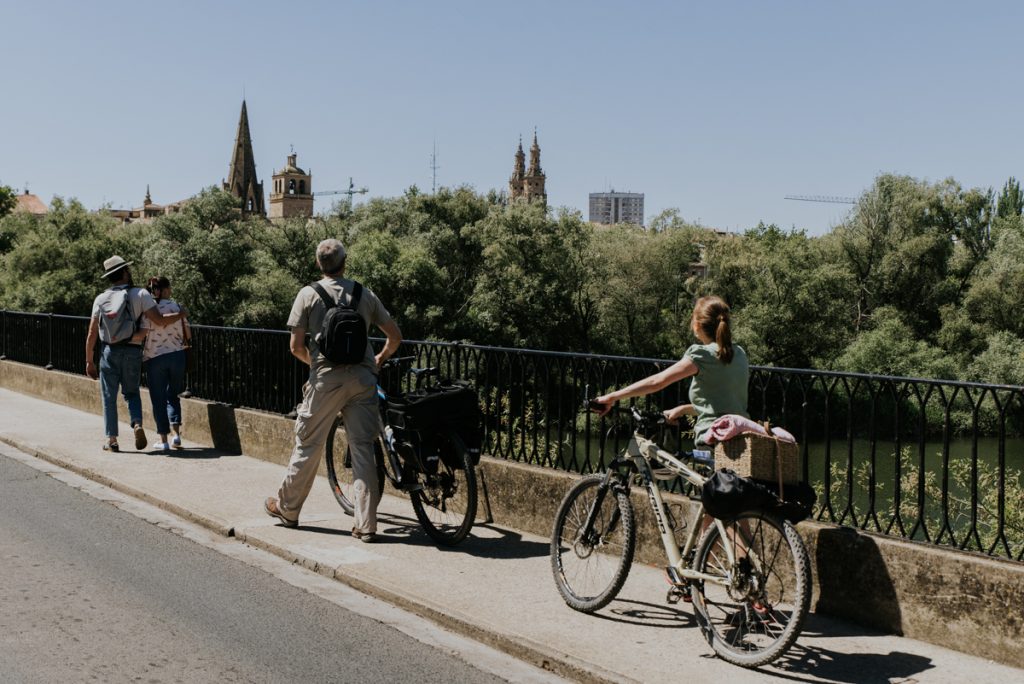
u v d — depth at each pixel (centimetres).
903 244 5953
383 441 742
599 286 6397
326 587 617
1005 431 514
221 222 7281
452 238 6756
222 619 548
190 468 985
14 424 1277
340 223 7206
